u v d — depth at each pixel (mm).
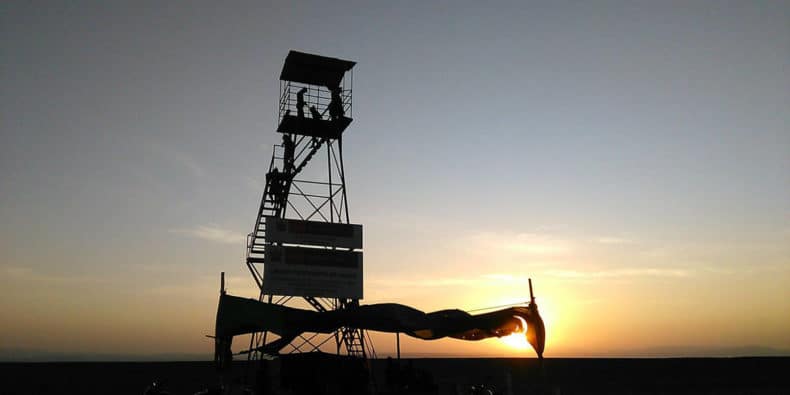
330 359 24844
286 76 36219
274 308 22172
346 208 34594
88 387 51000
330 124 34844
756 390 49938
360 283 29641
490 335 24938
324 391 24141
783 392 47312
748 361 138125
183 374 76938
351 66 35844
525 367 110750
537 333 23344
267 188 34812
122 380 62844
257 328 24109
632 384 58844
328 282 29031
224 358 24312
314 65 35469
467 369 95812
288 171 35312
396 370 26719
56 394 43625
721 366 109750
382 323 23000
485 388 26469
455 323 23656
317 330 22672
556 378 70875
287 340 24469
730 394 45156
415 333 24859
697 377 74000
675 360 156875
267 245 28516
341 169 35406
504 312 23750
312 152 35812
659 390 50062
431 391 25875
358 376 24953
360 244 30734
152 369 97750
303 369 24641
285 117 33906
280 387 24969
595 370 97688
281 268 28375
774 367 103875
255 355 27000
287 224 29516
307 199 34969
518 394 25109
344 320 22547
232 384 23594
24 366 121812
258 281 32250
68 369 100125
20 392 45906
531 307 23578
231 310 23391
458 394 27484
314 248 29344
